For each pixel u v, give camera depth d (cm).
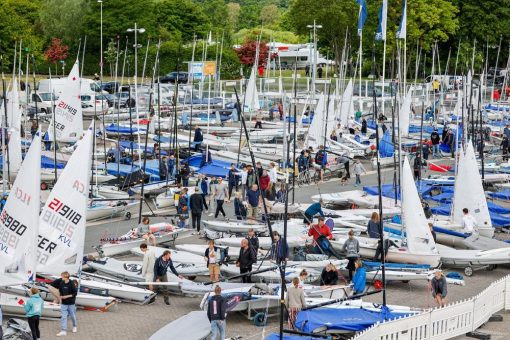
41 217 4481
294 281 4075
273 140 10038
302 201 7125
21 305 4228
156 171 7744
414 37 14588
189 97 12925
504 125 11444
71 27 16100
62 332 4009
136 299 4531
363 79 15188
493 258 5341
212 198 6781
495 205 6938
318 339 3716
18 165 7338
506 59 17175
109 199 6506
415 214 5269
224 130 10625
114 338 4003
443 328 4122
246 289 4319
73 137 8362
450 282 5053
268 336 3791
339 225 6156
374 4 14050
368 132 10719
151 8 16688
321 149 8494
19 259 4225
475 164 6091
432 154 9831
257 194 6288
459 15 16800
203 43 14588
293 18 14800
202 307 4206
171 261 4722
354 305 4200
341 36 14738
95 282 4597
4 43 14412
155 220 6347
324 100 9725
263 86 14750
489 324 4462
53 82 11900
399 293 4912
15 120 7388
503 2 16900
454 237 5784
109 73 15888
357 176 8044
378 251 5238
